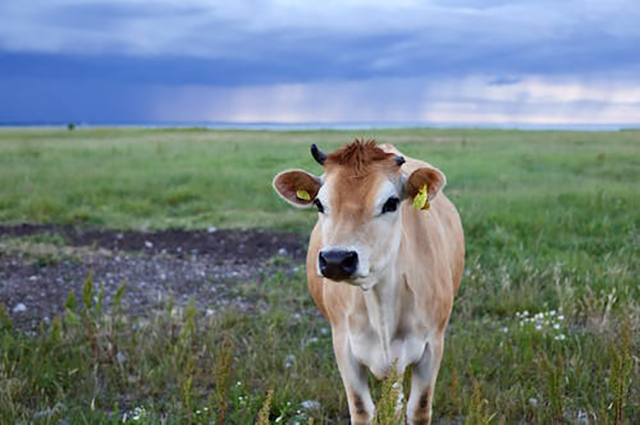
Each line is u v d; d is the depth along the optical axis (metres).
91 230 10.56
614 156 19.36
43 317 6.53
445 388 4.73
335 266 3.28
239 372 4.99
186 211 12.18
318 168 15.81
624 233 9.05
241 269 8.41
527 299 6.48
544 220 9.59
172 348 5.47
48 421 4.25
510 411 4.47
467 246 8.52
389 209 3.54
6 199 12.41
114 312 5.48
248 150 23.69
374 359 3.94
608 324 5.71
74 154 21.59
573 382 4.79
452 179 14.67
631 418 4.25
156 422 4.24
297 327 6.33
